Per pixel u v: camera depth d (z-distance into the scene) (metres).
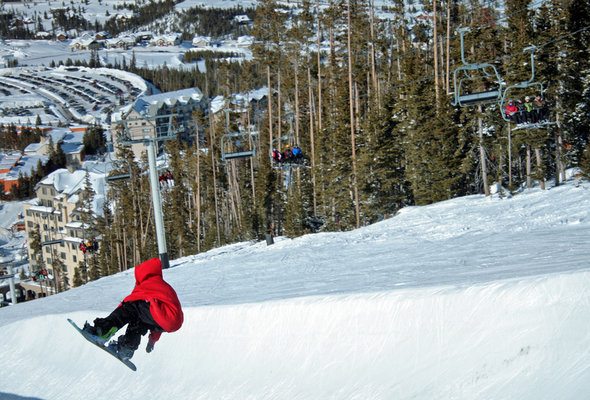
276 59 66.88
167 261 32.28
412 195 47.66
